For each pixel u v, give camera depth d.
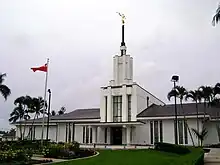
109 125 46.78
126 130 46.12
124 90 48.94
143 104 50.88
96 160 19.28
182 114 44.19
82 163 17.20
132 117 47.66
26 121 59.62
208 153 27.53
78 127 52.78
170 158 22.09
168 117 44.81
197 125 43.22
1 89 40.97
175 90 42.53
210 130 43.91
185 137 43.88
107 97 50.44
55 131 55.31
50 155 23.81
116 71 51.66
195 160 13.54
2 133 72.12
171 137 44.69
